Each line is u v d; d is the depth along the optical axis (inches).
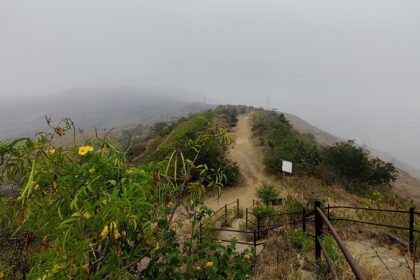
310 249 219.3
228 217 516.7
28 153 70.2
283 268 189.6
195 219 123.3
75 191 64.2
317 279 159.3
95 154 68.8
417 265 190.7
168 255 114.7
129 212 60.4
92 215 58.4
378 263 197.8
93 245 61.6
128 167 78.3
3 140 68.8
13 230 75.7
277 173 954.1
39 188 68.5
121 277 68.9
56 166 71.0
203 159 598.2
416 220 343.0
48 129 77.7
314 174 875.4
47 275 57.3
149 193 78.0
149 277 111.7
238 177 920.3
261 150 1250.0
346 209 417.4
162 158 98.3
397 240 245.8
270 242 261.4
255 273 186.2
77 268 57.7
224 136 104.1
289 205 443.5
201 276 124.5
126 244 84.8
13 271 75.8
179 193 94.3
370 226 306.0
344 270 162.1
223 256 135.5
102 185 65.0
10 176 69.1
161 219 91.3
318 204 172.6
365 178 892.0
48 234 68.2
